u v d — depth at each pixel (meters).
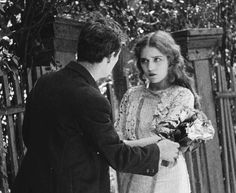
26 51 3.06
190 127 2.35
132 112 2.60
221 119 3.96
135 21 3.80
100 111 1.88
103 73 2.04
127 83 3.65
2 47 2.84
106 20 2.03
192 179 3.67
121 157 1.92
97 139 1.86
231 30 4.49
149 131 2.51
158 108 2.50
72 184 1.86
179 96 2.50
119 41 2.00
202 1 4.46
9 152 2.85
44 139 1.91
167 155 2.19
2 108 2.73
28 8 3.04
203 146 3.80
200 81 3.77
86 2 3.37
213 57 4.22
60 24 3.05
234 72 4.36
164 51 2.54
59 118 1.88
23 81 3.01
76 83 1.92
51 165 1.88
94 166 1.92
